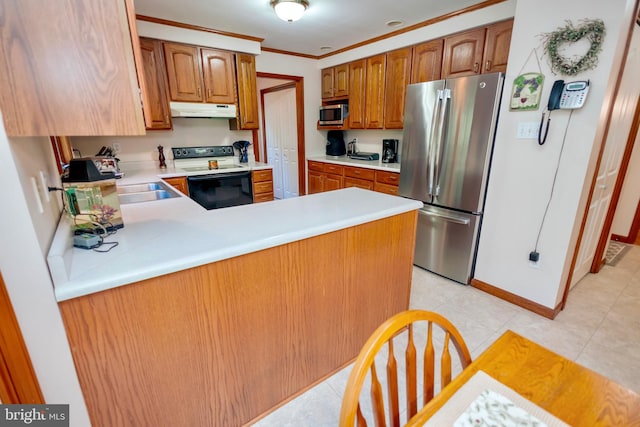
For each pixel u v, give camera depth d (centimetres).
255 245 111
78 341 86
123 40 78
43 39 70
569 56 175
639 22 185
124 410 99
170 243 109
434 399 67
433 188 260
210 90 330
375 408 67
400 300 186
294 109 474
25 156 81
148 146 340
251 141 404
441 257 268
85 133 78
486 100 214
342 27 312
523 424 60
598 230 254
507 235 222
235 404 127
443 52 293
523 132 201
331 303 148
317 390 151
